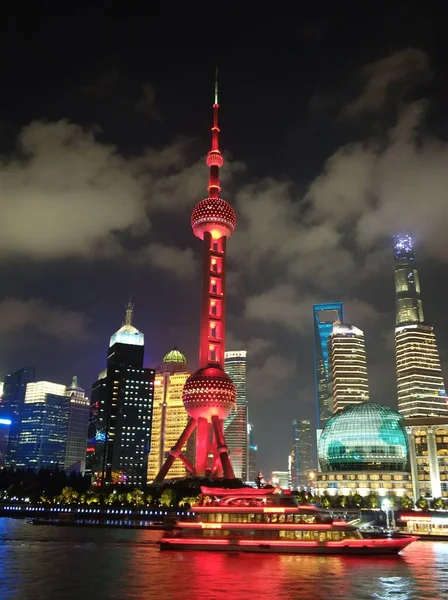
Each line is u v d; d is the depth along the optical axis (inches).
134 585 3233.3
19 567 3969.0
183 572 3718.0
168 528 5206.7
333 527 4761.3
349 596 2977.4
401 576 3661.4
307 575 3631.9
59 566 4015.8
